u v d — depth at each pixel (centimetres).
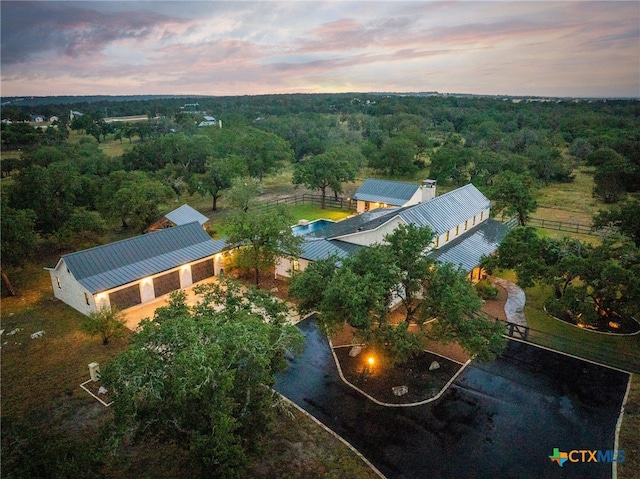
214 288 2348
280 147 8388
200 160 7988
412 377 2569
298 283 2731
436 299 2470
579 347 2823
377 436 2112
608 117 14062
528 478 1869
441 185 8144
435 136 14425
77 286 3362
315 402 2362
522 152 9394
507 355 2759
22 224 3719
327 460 1966
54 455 1477
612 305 2809
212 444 1498
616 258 2912
